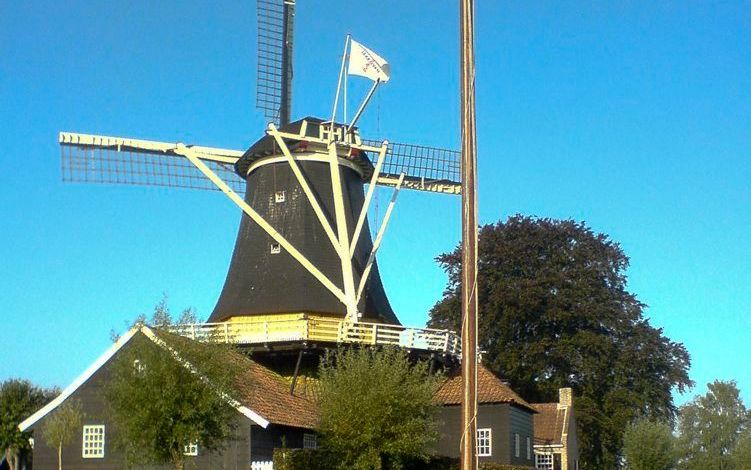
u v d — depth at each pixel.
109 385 31.89
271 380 40.84
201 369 29.50
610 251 65.38
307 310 43.31
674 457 65.38
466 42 18.53
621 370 62.34
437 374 38.97
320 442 36.16
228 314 44.75
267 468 34.72
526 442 48.59
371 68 44.25
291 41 51.09
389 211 46.78
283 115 50.34
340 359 37.12
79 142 45.34
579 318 62.81
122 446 30.47
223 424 30.72
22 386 47.75
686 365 63.72
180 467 29.56
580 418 60.81
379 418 34.66
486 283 64.94
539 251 65.81
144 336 29.92
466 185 18.20
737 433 78.81
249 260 45.59
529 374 62.50
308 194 44.34
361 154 46.66
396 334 41.78
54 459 36.34
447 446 44.28
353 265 44.97
